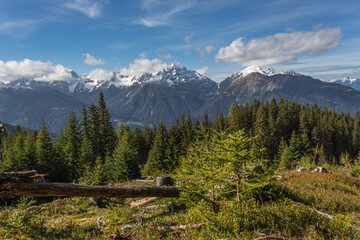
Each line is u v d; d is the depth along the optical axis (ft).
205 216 21.40
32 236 21.68
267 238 17.49
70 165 161.79
